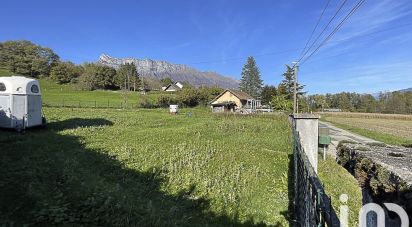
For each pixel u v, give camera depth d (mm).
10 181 9445
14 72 143875
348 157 16266
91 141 19828
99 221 7379
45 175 10453
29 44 153000
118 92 116750
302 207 7547
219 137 26219
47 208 7684
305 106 85500
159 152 17672
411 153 14055
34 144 16672
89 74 126125
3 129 20953
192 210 9820
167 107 80375
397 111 103312
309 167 5820
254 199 11086
